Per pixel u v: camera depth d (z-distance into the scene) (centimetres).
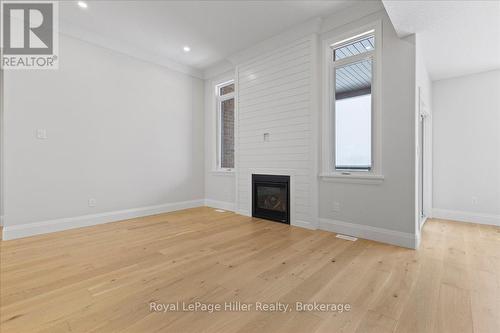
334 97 348
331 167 349
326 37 341
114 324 146
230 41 403
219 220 411
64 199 356
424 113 376
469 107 401
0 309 160
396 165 284
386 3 224
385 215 292
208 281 199
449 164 418
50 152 344
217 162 541
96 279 202
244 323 148
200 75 542
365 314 156
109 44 398
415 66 271
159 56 465
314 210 350
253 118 430
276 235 323
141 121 446
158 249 273
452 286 190
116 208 412
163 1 301
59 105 352
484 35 281
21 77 321
